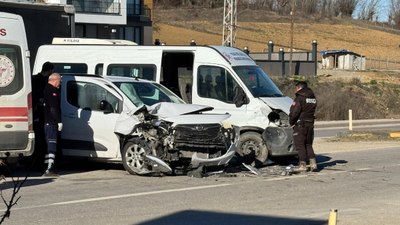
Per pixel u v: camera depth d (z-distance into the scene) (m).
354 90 42.75
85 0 48.22
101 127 12.78
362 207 9.68
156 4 114.38
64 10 19.44
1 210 9.10
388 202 10.12
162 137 12.11
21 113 11.81
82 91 13.18
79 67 16.30
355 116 36.00
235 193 10.75
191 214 9.04
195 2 119.81
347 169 13.91
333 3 136.88
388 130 25.64
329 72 63.97
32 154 12.27
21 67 11.83
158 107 12.52
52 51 16.64
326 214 9.12
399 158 16.05
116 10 50.03
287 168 13.21
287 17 117.06
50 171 12.34
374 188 11.48
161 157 12.13
